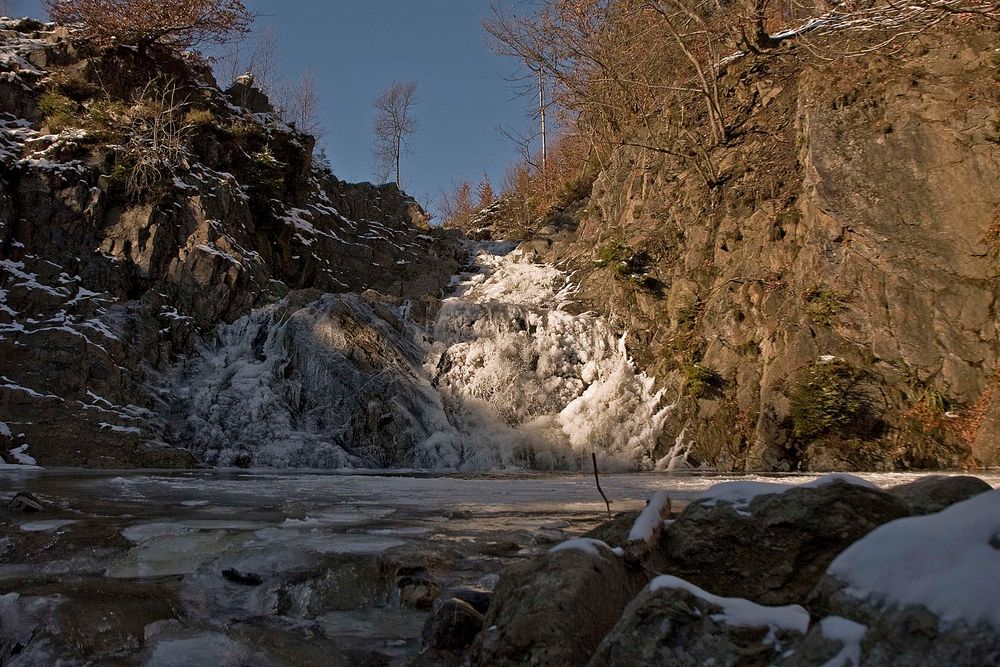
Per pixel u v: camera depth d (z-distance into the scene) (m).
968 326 12.68
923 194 13.38
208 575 3.96
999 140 12.68
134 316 15.91
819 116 14.77
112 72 19.97
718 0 16.52
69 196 16.78
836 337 13.81
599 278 19.61
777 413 13.75
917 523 1.64
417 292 22.45
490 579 3.75
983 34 13.24
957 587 1.46
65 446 12.77
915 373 13.00
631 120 22.08
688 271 17.22
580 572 2.53
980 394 12.38
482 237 35.16
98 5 19.75
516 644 2.37
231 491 8.15
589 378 16.89
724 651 1.89
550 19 20.28
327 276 22.00
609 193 22.16
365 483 9.62
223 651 2.80
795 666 1.62
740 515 2.71
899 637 1.47
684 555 2.78
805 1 16.92
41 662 2.67
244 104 23.38
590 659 2.25
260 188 20.98
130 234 17.28
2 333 13.67
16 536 4.78
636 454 15.02
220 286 17.56
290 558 4.14
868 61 14.45
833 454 12.98
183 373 16.11
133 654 2.80
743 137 17.80
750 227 16.09
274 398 15.09
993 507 1.57
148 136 18.55
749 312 15.29
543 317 18.05
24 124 18.05
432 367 16.75
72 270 16.30
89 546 4.54
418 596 3.54
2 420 12.75
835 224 14.16
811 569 2.51
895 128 13.86
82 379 13.74
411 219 26.48
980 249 12.75
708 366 15.48
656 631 2.00
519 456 15.12
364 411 14.87
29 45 19.44
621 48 19.67
